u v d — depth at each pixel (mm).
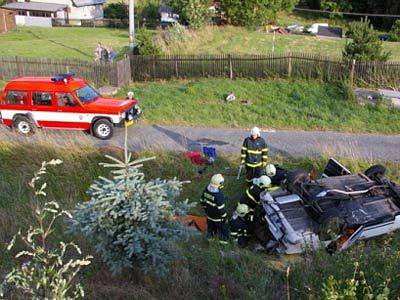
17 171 10883
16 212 8055
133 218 5160
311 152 12430
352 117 14969
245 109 15852
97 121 13344
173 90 17766
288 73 18203
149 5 53062
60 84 13641
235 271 5781
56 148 11664
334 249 7098
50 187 10352
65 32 44031
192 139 13531
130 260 5641
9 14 45312
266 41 28047
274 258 7570
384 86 17094
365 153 12336
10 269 5867
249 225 8242
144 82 19547
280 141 13336
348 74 17406
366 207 8211
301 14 55375
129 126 14617
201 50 24484
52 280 4363
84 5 59500
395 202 8609
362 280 4660
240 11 32938
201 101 16641
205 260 6129
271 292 5305
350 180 8977
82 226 5359
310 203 8117
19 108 13805
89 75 19141
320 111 15453
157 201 5270
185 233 5613
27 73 20297
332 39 30219
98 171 11102
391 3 49812
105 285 5551
